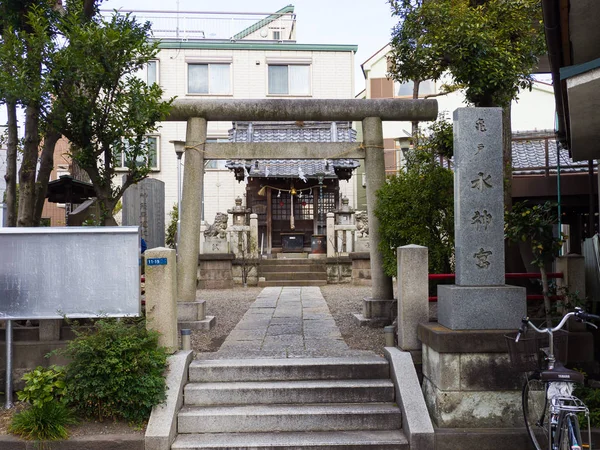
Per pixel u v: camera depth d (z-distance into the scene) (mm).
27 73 6516
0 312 5992
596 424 5348
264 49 23031
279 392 5895
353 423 5609
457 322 5551
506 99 8188
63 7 7836
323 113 8867
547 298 6629
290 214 20938
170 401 5586
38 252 6051
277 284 16047
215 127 23266
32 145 7398
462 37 7324
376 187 8883
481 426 5371
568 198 11484
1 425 5602
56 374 5617
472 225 5758
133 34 6863
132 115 6676
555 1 4820
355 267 16031
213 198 23047
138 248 6117
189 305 8641
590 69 4648
